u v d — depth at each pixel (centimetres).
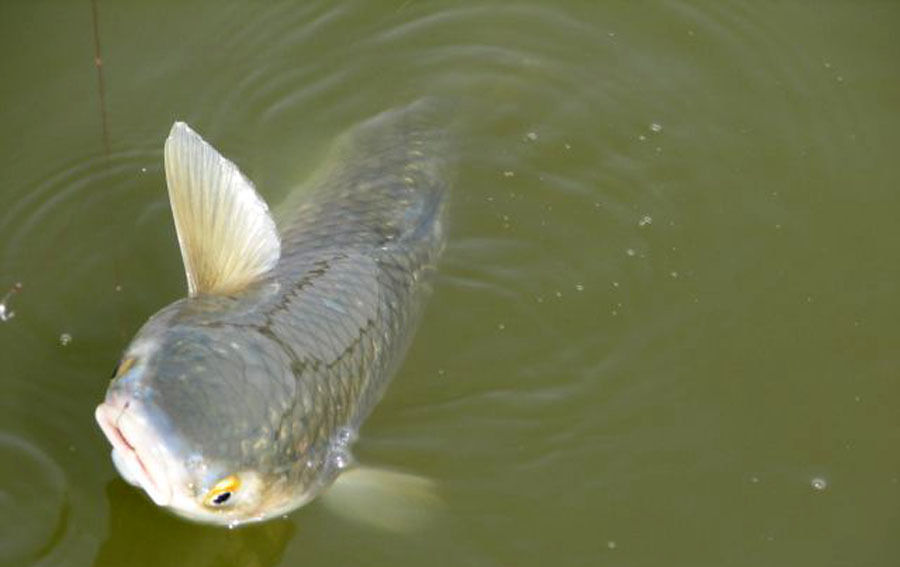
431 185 1961
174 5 2316
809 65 2361
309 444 1552
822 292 2044
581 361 1942
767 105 2303
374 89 2262
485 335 1956
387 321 1719
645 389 1916
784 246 2103
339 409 1608
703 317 2005
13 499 1677
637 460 1831
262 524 1684
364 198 1869
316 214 1812
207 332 1472
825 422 1881
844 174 2206
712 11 2423
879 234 2123
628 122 2261
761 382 1930
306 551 1686
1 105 2134
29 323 1870
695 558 1728
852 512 1780
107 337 1855
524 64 2325
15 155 2084
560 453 1831
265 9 2344
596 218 2123
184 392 1407
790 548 1741
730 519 1772
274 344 1509
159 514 1675
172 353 1435
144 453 1379
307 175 2092
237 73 2258
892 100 2312
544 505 1769
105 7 2281
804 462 1834
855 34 2406
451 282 2009
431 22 2372
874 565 1720
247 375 1457
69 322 1875
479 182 2138
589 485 1798
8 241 1980
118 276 1939
